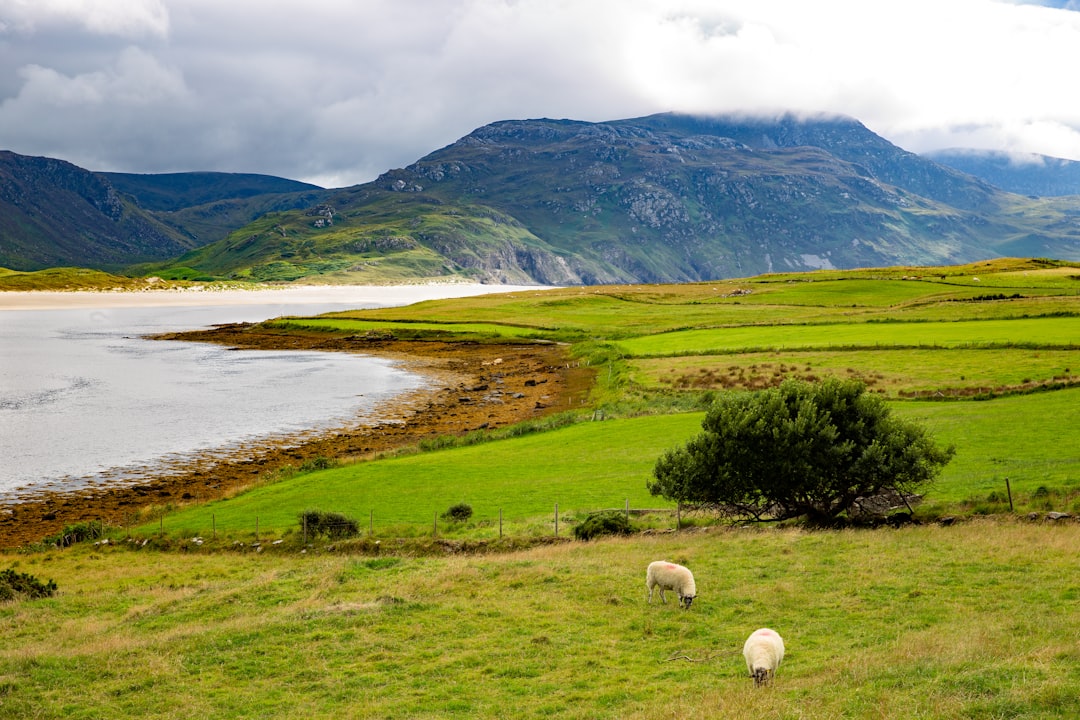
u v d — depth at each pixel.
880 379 78.75
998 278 186.12
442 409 93.38
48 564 44.81
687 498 40.62
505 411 91.50
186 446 75.19
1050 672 16.30
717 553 33.72
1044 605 23.28
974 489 40.12
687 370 96.44
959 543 31.59
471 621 26.52
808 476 38.16
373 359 136.62
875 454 37.41
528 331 157.50
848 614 24.69
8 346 152.88
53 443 75.69
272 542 45.88
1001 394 67.31
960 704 15.05
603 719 17.36
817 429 38.66
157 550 47.34
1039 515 34.50
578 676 21.05
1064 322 107.06
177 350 149.50
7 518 55.16
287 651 24.66
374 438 78.62
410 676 21.98
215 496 59.94
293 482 60.09
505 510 47.47
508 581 31.19
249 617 29.12
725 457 39.66
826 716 15.06
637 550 35.66
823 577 28.80
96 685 22.78
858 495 39.59
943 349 90.88
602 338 138.12
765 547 33.94
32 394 100.69
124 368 124.81
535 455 62.91
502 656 23.14
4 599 36.34
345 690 21.22
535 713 18.48
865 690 16.62
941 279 193.88
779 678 18.84
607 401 87.81
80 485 62.72
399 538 43.44
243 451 73.56
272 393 103.62
